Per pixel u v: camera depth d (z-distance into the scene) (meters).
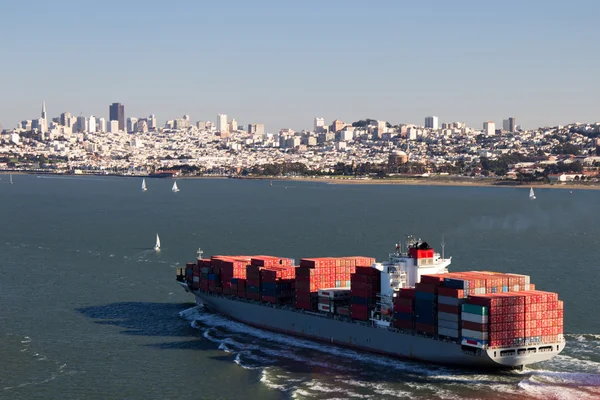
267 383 108.00
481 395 101.31
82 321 141.75
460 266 195.38
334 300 124.00
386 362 114.94
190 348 124.69
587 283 168.75
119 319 143.25
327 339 125.44
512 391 102.25
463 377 107.50
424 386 104.88
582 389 102.31
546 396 100.50
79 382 109.81
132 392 106.06
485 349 103.62
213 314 146.50
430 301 110.44
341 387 105.75
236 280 141.00
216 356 120.38
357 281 120.31
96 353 122.50
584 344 120.00
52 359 119.62
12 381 110.31
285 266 137.25
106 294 164.25
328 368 113.38
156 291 166.75
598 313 139.00
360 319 120.12
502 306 104.00
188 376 111.69
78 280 179.38
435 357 110.75
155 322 140.88
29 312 148.50
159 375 112.31
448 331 108.00
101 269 194.50
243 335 132.00
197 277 151.88
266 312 134.62
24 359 119.62
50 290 168.38
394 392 103.38
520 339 105.25
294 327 130.25
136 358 119.88
